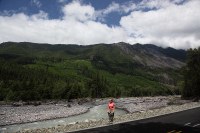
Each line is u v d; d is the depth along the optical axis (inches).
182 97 3698.3
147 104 3363.7
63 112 2527.1
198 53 3462.1
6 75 6599.4
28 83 5398.6
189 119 1219.9
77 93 5600.4
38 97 4869.6
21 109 2854.3
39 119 2054.6
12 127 1662.2
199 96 3474.4
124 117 1343.5
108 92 6884.8
